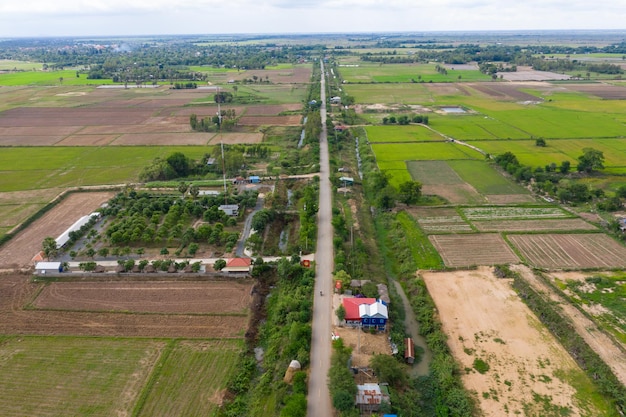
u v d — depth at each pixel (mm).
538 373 59281
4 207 112188
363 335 66438
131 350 63281
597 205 110938
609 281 79438
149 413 52656
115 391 55875
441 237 97188
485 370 59969
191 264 84812
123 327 68250
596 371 58344
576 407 53812
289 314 69625
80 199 118750
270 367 60312
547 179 127688
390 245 96438
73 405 53812
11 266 85688
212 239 93000
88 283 79938
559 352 63031
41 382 57438
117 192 123500
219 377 58406
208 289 78375
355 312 68312
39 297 75812
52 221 105375
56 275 82000
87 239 95625
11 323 69125
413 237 97438
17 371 59312
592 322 68188
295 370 58562
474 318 70688
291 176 136500
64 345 64250
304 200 113188
